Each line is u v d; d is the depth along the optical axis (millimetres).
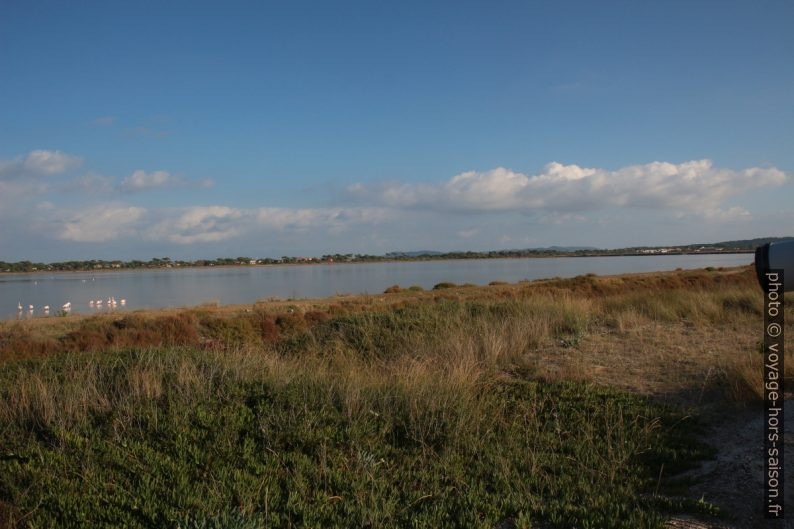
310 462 4574
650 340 10117
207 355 7504
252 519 3584
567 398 6699
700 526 3711
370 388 6316
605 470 4715
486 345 9055
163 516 3721
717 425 5875
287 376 6719
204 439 4941
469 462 4855
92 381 6234
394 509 3908
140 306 39531
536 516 3871
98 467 4387
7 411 5406
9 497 3992
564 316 11828
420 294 33719
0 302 45344
